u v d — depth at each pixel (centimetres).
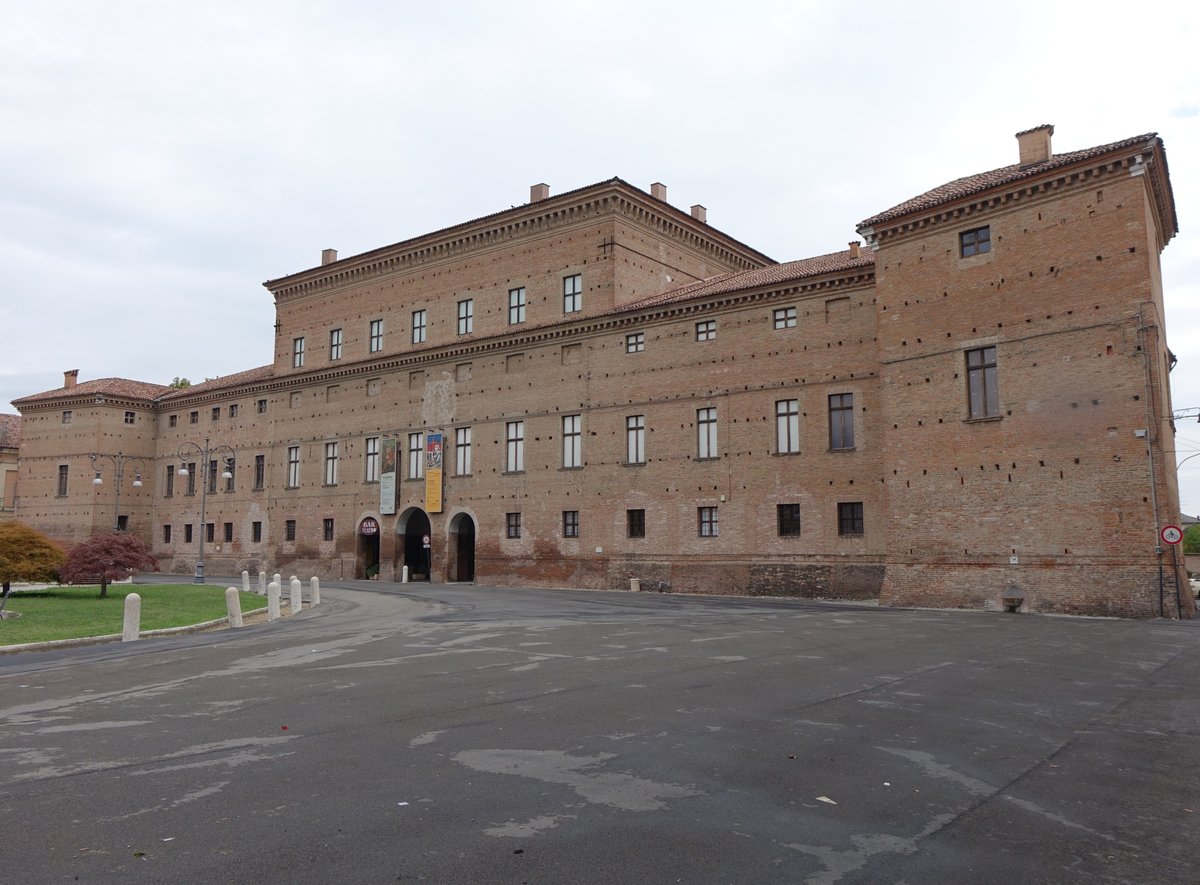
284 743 1047
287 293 6906
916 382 3541
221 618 2955
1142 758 975
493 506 5359
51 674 1750
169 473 7806
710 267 5809
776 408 4278
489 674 1592
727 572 4328
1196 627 2528
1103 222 3103
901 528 3516
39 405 7988
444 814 769
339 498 6303
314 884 614
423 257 6012
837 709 1243
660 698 1330
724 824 746
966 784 870
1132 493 2947
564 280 5259
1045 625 2597
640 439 4784
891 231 3675
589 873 636
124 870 643
